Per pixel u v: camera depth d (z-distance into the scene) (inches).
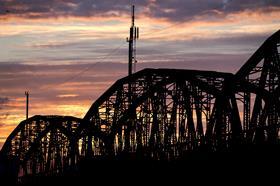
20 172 6766.7
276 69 4534.9
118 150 5191.9
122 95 5132.9
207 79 4731.8
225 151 4488.2
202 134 4739.2
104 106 5315.0
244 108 4581.7
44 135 6422.2
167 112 4948.3
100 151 5462.6
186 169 4638.3
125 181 4943.4
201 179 4527.6
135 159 4997.5
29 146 6702.8
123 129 5167.3
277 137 4424.2
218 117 4621.1
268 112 4517.7
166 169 4749.0
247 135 4493.1
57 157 6387.8
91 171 5167.3
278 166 4200.3
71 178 5649.6
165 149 4889.3
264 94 4488.2
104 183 5059.1
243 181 4306.1
